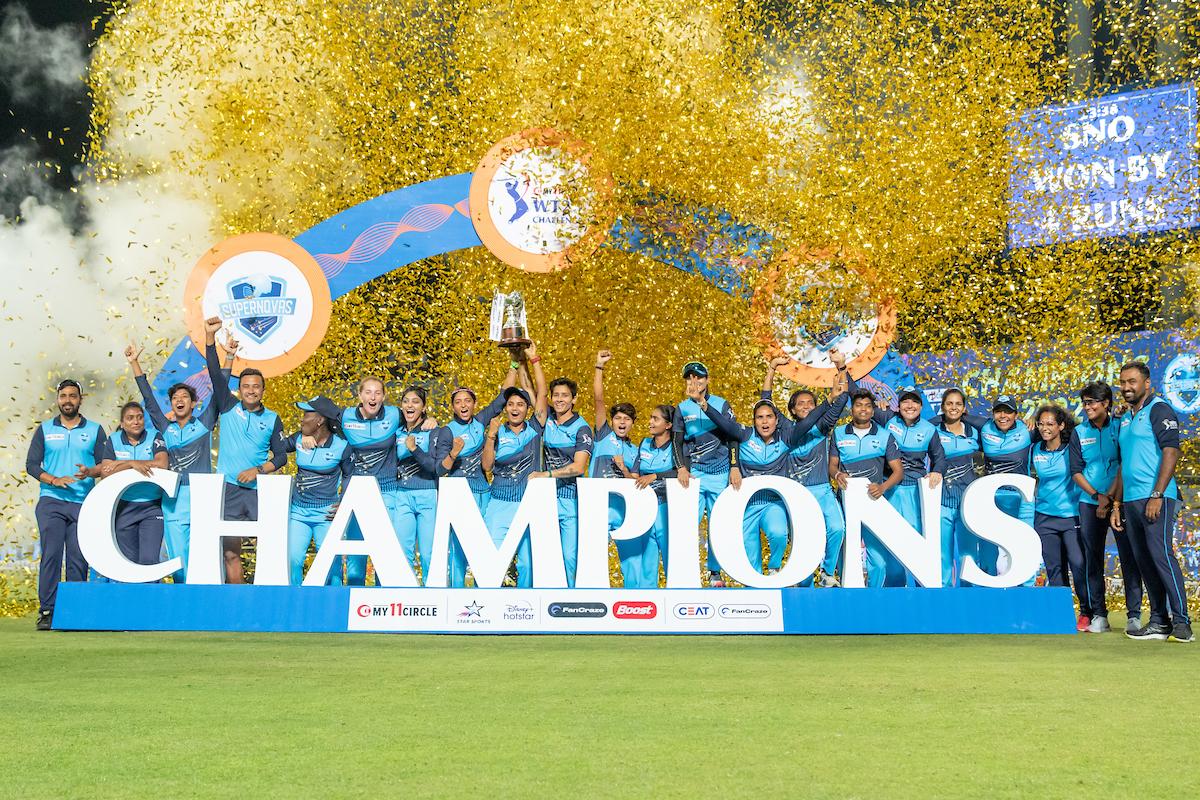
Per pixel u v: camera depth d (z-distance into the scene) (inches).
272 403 437.1
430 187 356.5
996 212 407.2
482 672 190.5
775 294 357.4
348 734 133.4
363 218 352.2
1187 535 359.6
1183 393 407.8
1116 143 416.8
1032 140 425.4
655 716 145.9
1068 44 468.8
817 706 154.4
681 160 394.9
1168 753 123.5
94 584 263.1
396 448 286.5
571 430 286.0
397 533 284.7
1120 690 171.2
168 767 115.6
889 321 355.3
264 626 258.7
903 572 293.0
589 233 361.1
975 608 265.3
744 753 122.5
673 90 406.0
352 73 470.6
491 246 354.3
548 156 357.7
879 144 412.8
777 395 410.0
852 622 261.6
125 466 273.6
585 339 444.5
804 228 379.9
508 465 284.8
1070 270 398.3
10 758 120.2
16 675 186.5
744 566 262.2
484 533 263.1
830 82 433.4
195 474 265.4
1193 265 403.5
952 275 411.8
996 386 393.4
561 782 108.7
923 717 145.8
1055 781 110.0
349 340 450.3
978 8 429.7
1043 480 294.8
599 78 412.2
